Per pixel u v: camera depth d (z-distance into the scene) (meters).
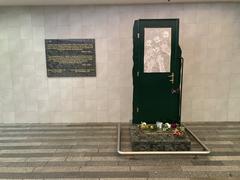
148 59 4.16
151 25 4.05
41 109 5.04
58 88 4.99
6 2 4.32
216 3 4.67
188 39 4.79
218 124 4.88
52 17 4.76
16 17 4.77
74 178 2.90
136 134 3.80
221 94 4.96
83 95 5.00
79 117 5.05
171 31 4.06
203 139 4.08
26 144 3.97
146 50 4.14
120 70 4.91
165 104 4.33
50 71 4.92
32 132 4.56
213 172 3.01
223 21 4.74
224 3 4.67
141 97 4.31
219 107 5.00
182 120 5.02
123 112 5.03
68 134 4.43
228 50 4.83
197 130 4.52
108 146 3.86
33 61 4.90
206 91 4.95
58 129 4.71
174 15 4.72
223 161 3.30
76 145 3.91
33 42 4.84
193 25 4.75
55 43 4.82
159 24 4.05
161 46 4.11
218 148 3.72
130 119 5.02
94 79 4.95
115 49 4.84
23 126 4.92
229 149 3.68
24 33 4.82
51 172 3.05
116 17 4.74
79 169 3.12
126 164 3.25
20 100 5.03
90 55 4.86
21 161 3.36
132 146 3.53
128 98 5.00
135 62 4.18
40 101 5.03
